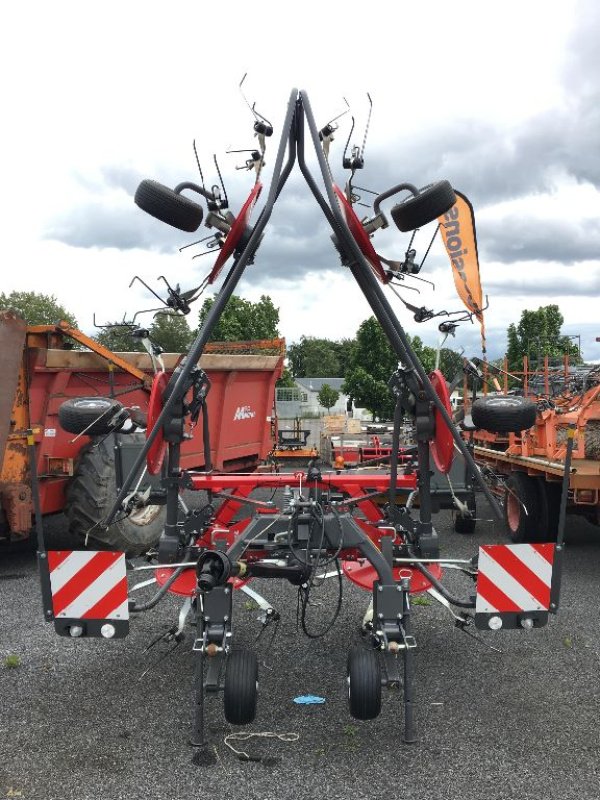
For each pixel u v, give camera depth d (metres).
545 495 7.12
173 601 5.47
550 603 3.32
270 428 10.04
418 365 3.45
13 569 6.40
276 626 4.62
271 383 9.66
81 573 3.29
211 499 4.29
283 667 4.16
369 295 3.52
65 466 6.09
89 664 4.22
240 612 5.14
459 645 4.53
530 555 3.32
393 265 3.45
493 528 8.26
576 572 6.36
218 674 3.29
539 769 3.05
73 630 3.29
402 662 4.20
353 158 3.43
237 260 3.49
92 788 2.93
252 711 3.25
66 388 6.30
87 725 3.47
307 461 10.88
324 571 4.68
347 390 38.59
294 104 3.20
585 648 4.47
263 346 11.44
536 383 11.45
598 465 6.56
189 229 3.43
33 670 4.13
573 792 2.88
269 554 3.88
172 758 3.16
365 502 4.52
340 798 2.85
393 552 4.00
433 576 3.83
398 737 3.34
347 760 3.14
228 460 8.91
